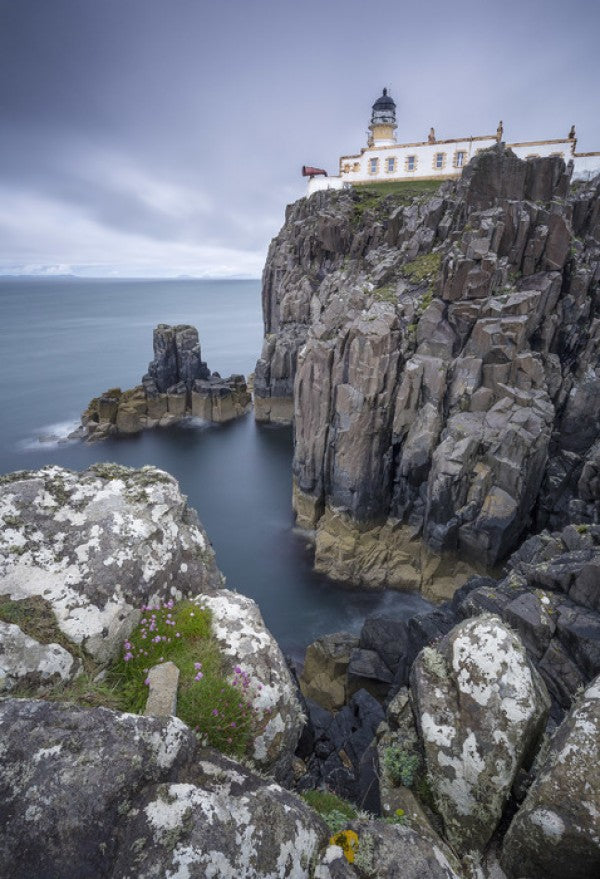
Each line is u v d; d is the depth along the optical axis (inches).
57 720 206.1
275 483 2121.1
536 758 309.4
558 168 1472.7
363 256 2018.9
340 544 1424.7
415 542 1378.0
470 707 308.5
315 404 1480.1
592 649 492.1
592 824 244.5
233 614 326.0
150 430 2721.5
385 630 930.1
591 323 1382.9
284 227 2970.0
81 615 283.4
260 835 197.0
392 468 1416.1
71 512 335.0
